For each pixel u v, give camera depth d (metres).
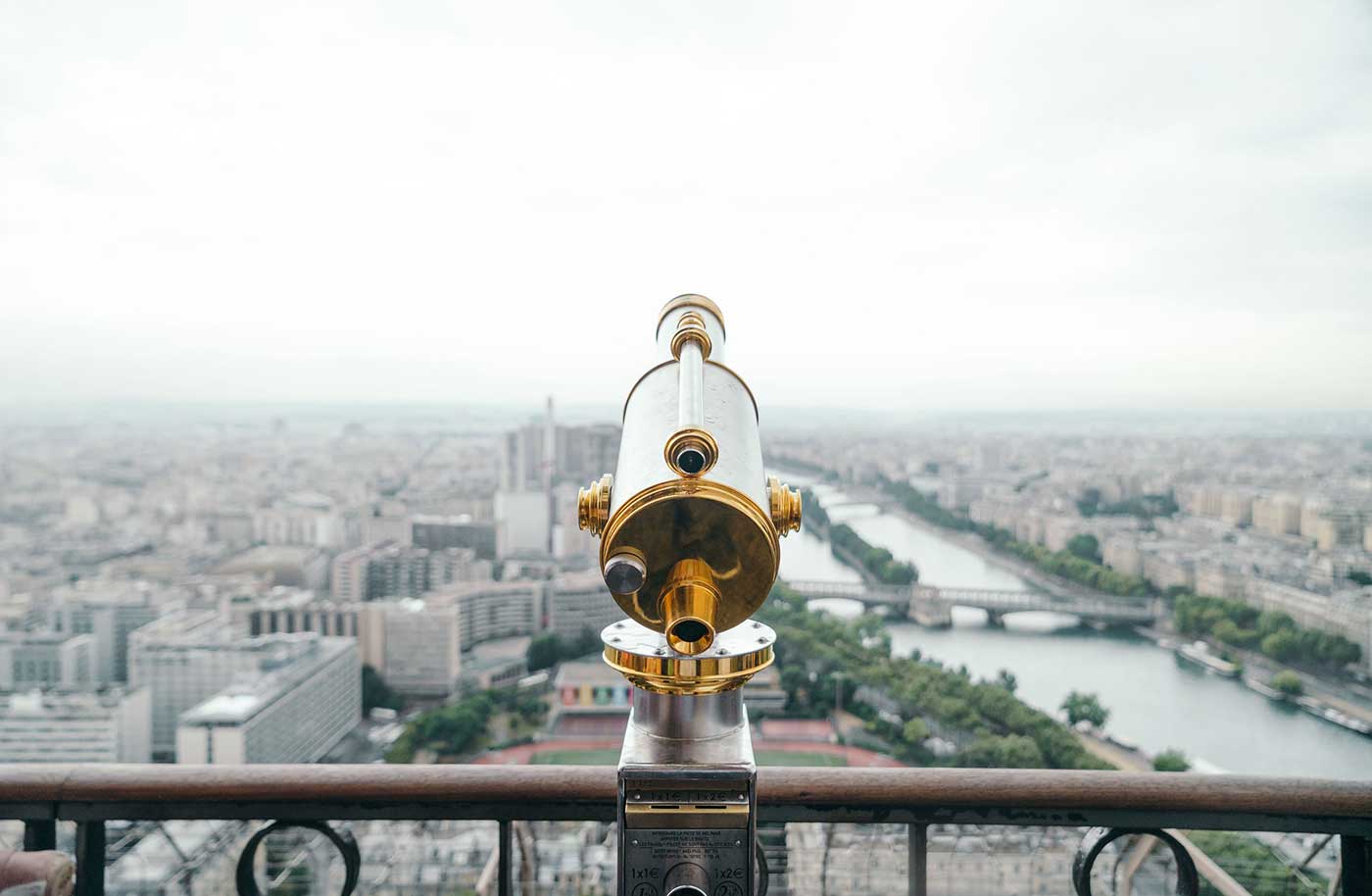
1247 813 1.31
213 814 1.34
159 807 1.33
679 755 0.87
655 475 0.84
